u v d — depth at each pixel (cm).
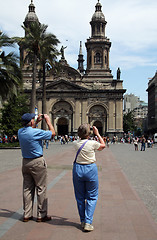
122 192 1055
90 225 635
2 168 1742
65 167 1738
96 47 9031
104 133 8619
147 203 905
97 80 8800
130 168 1855
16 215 745
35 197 941
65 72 8825
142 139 4391
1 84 3438
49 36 4388
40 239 586
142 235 614
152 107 13350
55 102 8712
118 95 8594
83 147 653
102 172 1616
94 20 9106
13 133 4981
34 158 673
